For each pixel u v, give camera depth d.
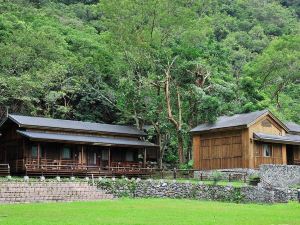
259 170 45.81
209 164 51.44
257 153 49.16
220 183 40.81
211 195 39.09
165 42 61.75
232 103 61.47
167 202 35.50
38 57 66.69
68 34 85.25
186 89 60.00
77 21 100.12
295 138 53.28
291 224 22.47
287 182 45.44
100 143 51.00
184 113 60.09
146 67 61.12
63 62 68.44
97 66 67.31
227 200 38.09
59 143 49.94
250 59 99.94
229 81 66.81
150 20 59.47
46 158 48.84
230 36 114.00
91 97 69.75
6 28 74.81
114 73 65.75
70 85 67.88
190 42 61.66
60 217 24.48
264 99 69.56
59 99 68.75
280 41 84.69
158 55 59.34
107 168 51.44
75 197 36.72
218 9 131.50
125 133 56.06
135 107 60.34
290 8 145.00
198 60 60.19
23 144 47.28
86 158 52.59
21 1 104.44
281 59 78.31
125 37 59.53
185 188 40.47
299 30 122.00
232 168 49.16
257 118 49.12
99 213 26.67
